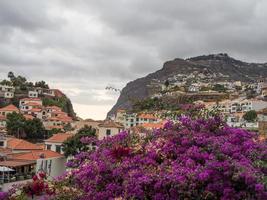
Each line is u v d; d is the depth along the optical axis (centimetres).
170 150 1068
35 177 1175
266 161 1055
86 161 1154
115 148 1100
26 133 9544
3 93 15200
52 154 6038
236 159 1009
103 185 1018
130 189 948
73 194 1034
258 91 17900
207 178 910
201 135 1112
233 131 1155
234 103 12800
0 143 6581
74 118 14312
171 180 920
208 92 16038
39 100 14875
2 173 4481
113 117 12256
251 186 888
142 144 1127
